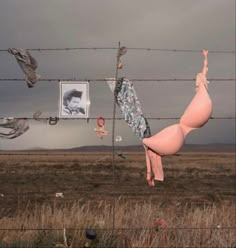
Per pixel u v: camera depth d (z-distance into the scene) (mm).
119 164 22250
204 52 2807
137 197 8828
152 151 2764
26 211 3830
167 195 9602
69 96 2748
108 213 3445
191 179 15281
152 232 3033
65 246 2779
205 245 2990
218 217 3836
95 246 2791
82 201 6449
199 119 2723
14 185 9422
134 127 2764
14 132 2738
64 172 15891
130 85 2779
